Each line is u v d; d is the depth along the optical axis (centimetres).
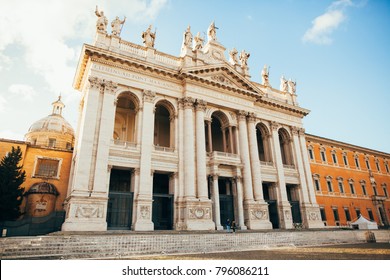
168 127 3784
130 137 3416
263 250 2017
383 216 5069
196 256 1683
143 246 1852
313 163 4509
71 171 3044
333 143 4897
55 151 3288
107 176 2555
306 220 3694
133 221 2547
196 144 3073
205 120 3338
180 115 3141
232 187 3288
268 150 3878
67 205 2528
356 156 5241
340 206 4519
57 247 1648
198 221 2738
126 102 3375
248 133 3600
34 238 1617
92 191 2406
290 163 4041
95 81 2734
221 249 2016
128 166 2700
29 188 3019
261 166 3628
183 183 2891
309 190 3919
